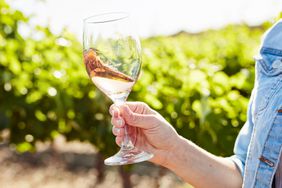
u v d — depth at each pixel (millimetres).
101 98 2123
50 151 4152
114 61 809
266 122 864
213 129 1817
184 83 2002
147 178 3543
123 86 823
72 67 2232
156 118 909
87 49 822
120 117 880
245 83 1980
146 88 2037
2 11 2309
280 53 907
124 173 2682
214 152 1865
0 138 2535
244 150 978
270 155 859
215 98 1954
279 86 871
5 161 4129
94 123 2236
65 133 2326
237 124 1852
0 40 2178
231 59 2578
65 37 2418
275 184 871
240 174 964
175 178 3480
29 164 4082
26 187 3650
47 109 2262
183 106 1977
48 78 2172
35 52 2256
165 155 938
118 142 912
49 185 3697
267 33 930
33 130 2312
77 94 2219
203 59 2637
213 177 951
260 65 914
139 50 829
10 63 2152
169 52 2805
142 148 932
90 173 3895
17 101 2230
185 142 942
